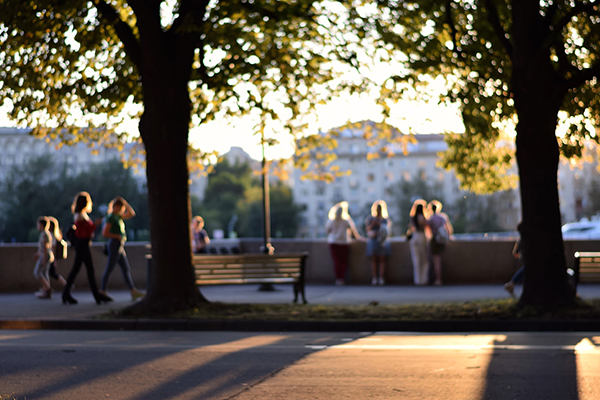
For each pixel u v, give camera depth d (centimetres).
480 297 2203
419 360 1155
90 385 974
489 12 1827
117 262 2244
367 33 2100
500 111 2148
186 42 1825
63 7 1783
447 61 2052
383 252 2831
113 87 2108
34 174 12788
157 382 992
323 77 2291
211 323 1631
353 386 955
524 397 879
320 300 2172
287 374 1045
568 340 1387
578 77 1727
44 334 1569
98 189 12812
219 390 938
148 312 1762
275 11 1891
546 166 1720
